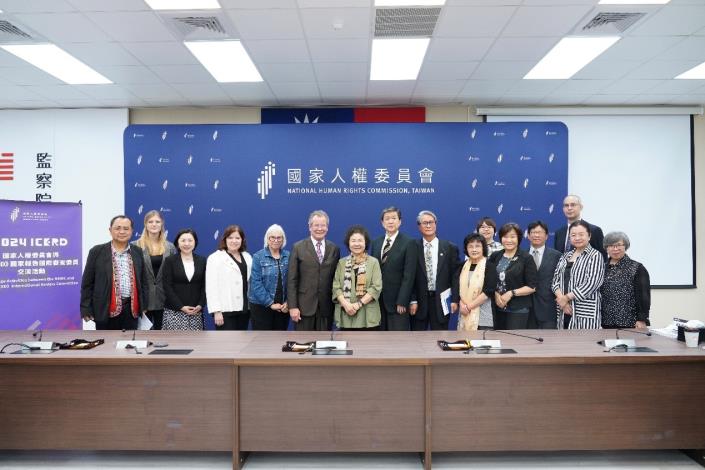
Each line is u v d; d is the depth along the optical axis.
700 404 2.62
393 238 3.93
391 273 3.87
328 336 3.07
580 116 5.98
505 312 3.71
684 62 4.59
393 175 5.82
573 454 2.84
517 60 4.53
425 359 2.51
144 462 2.74
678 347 2.72
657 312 5.98
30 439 2.60
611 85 5.25
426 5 3.46
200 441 2.58
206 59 4.52
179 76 4.93
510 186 5.80
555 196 5.79
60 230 4.03
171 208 5.85
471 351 2.63
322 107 6.01
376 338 3.01
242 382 2.58
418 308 3.98
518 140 5.80
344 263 3.67
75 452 2.85
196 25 3.82
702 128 6.02
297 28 3.82
